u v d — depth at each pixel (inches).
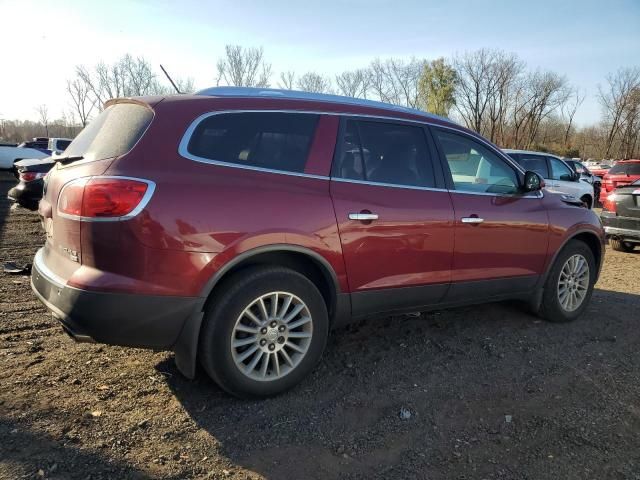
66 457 97.4
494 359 152.0
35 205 391.2
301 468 99.3
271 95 130.6
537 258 173.2
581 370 146.7
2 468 92.8
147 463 97.7
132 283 105.4
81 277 106.5
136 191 104.9
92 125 131.6
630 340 171.8
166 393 124.2
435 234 144.7
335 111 136.1
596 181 840.3
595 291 239.3
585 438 112.9
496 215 159.3
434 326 176.7
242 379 118.2
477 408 124.0
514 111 2267.5
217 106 120.6
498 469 101.3
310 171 127.1
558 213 178.9
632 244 361.4
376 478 97.3
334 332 168.4
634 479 99.6
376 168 138.9
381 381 135.7
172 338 111.6
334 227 125.9
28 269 235.1
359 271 132.2
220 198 112.0
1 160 887.1
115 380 129.3
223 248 111.2
